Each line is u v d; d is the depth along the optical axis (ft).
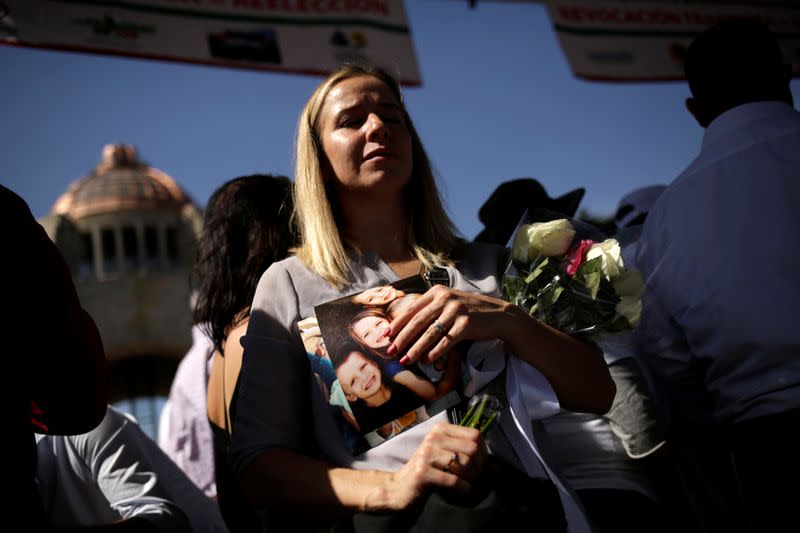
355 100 7.65
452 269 7.38
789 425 7.49
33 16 12.70
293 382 6.72
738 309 7.87
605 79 16.33
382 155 7.49
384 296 6.73
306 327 6.75
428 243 7.77
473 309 6.48
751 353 7.78
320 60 14.53
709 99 9.37
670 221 8.64
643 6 16.94
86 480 8.08
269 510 6.56
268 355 6.75
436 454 5.90
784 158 8.32
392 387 6.33
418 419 6.33
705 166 8.71
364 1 15.17
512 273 7.16
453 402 6.38
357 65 8.21
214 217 10.06
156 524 7.27
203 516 8.77
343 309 6.65
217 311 9.66
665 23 16.96
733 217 8.21
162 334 119.96
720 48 9.24
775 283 7.80
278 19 14.44
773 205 8.11
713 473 8.71
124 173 183.11
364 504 5.98
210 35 13.87
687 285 8.34
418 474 5.85
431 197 7.99
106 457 8.09
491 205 12.09
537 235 7.00
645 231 8.99
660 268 8.64
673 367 8.71
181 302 122.11
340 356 6.43
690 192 8.64
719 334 8.02
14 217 5.82
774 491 7.60
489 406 6.38
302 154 7.75
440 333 6.32
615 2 16.83
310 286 7.08
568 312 6.94
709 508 8.68
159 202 175.52
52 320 5.92
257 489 6.36
